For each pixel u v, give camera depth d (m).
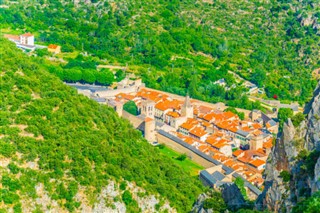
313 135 153.12
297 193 147.75
